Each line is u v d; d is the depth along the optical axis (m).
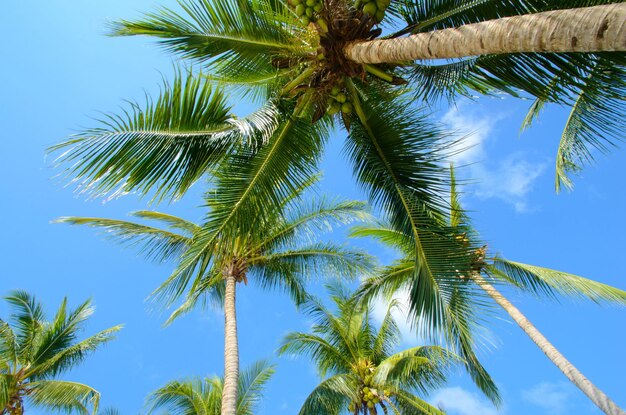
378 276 14.30
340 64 6.50
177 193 6.80
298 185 7.61
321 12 6.24
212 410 16.17
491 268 12.53
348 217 12.64
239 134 6.75
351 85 7.12
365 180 7.52
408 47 5.13
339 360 15.98
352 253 13.25
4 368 15.12
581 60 5.22
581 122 6.50
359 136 7.72
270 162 7.52
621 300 11.09
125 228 12.22
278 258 13.46
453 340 5.61
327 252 13.49
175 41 7.05
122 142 6.23
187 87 6.62
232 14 6.97
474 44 4.29
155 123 6.48
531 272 12.45
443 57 4.76
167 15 6.82
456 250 6.29
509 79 5.91
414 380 14.86
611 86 5.30
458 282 6.02
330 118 8.30
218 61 7.53
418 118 7.50
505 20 4.05
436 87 6.91
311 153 7.81
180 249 12.40
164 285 7.88
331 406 14.05
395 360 13.55
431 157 7.20
